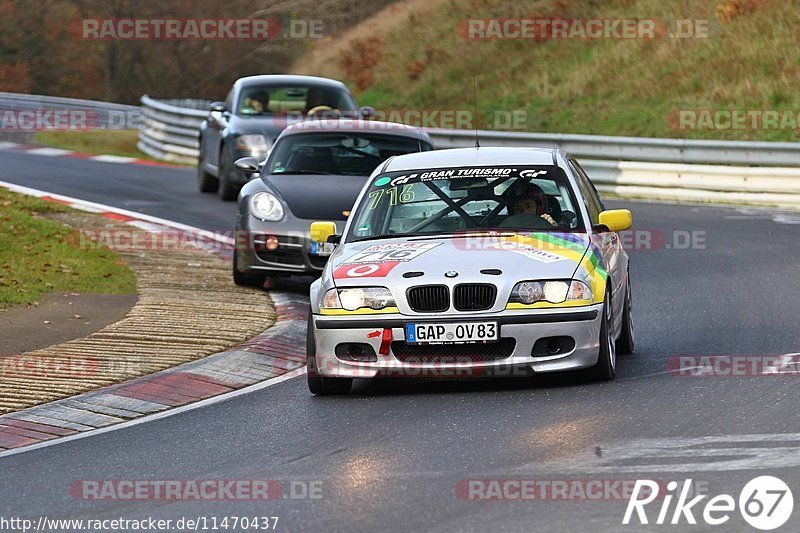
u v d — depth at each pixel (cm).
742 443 2003
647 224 5372
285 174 4253
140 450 2186
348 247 2744
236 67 14238
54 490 1941
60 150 8438
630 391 2452
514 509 1691
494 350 2470
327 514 1714
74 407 2516
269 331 3244
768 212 5700
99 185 6594
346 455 2059
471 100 9619
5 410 2488
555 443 2050
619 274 2839
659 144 6562
